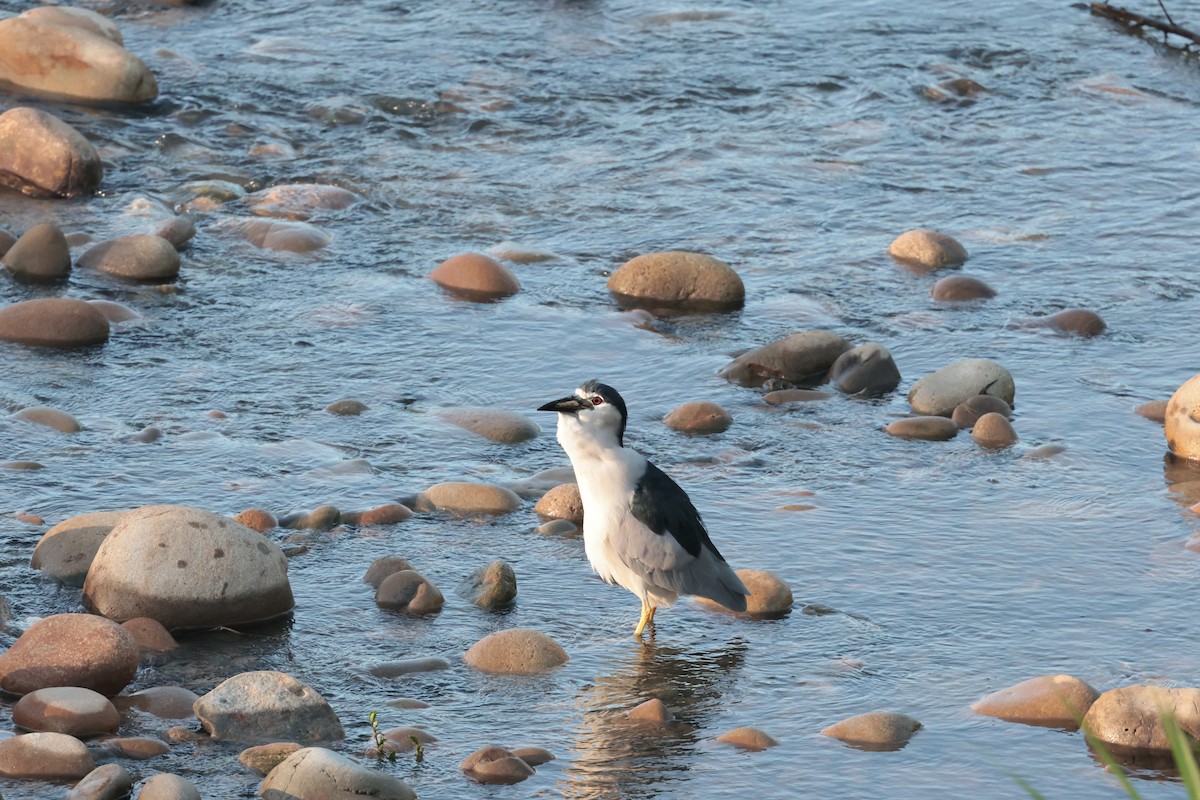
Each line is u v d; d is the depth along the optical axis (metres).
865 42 27.38
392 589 11.17
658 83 25.36
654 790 8.85
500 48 26.73
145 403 14.84
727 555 11.92
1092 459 13.78
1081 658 10.35
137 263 18.02
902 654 10.47
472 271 18.03
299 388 15.38
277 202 20.42
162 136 22.44
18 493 12.74
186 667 10.20
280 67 25.53
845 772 9.03
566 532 12.40
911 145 23.20
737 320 17.34
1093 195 21.30
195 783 8.75
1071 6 29.47
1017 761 9.12
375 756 9.12
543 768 9.07
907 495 13.08
